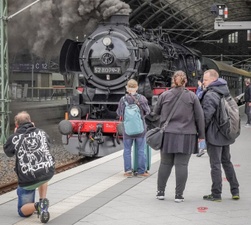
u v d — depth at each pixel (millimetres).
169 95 7293
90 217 6523
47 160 6383
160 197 7508
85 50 14859
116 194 7914
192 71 19453
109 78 14664
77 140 14312
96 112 14836
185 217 6523
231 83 35594
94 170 10211
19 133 6457
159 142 7266
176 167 7332
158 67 15430
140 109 9359
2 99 16547
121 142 14023
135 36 14703
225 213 6742
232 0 38219
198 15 42500
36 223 6262
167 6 36812
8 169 12758
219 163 7422
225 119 7195
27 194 6578
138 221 6324
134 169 9680
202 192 8094
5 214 6738
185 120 7207
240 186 8594
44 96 41656
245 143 15312
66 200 7512
